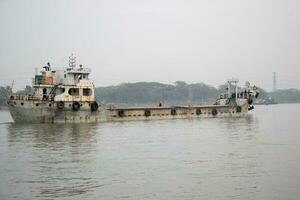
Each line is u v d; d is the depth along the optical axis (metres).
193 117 75.56
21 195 21.75
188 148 37.16
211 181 24.47
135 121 67.50
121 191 22.44
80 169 27.72
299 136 46.47
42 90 61.34
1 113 113.31
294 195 21.53
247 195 21.61
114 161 30.56
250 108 83.75
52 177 25.50
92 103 62.56
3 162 30.02
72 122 61.41
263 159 31.20
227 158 31.77
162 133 49.59
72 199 21.09
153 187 23.22
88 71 62.84
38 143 39.84
